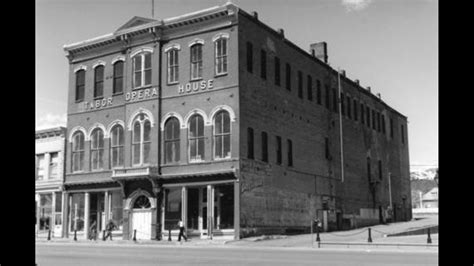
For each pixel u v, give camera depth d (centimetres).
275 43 3919
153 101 3766
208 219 3419
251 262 1633
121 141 3953
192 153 3578
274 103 3822
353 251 2259
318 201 4262
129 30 3884
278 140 3831
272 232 3594
